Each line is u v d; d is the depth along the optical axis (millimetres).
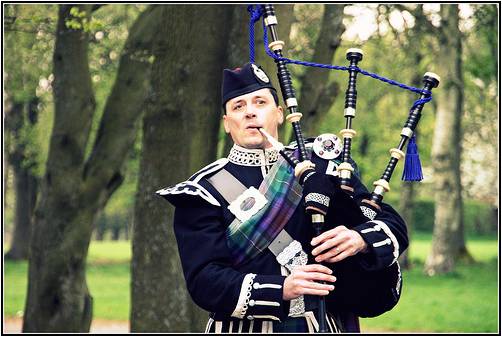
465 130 30469
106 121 12352
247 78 4473
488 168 35969
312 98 9703
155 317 9492
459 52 22281
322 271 4035
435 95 27688
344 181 4262
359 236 4129
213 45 8914
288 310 4105
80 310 12500
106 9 16703
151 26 11516
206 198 4297
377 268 4117
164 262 9453
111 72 16875
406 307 20453
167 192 4332
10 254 31938
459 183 25766
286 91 4453
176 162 9070
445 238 26266
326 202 4125
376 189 4402
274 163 4453
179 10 8945
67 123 12227
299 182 4262
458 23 21109
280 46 4547
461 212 29031
